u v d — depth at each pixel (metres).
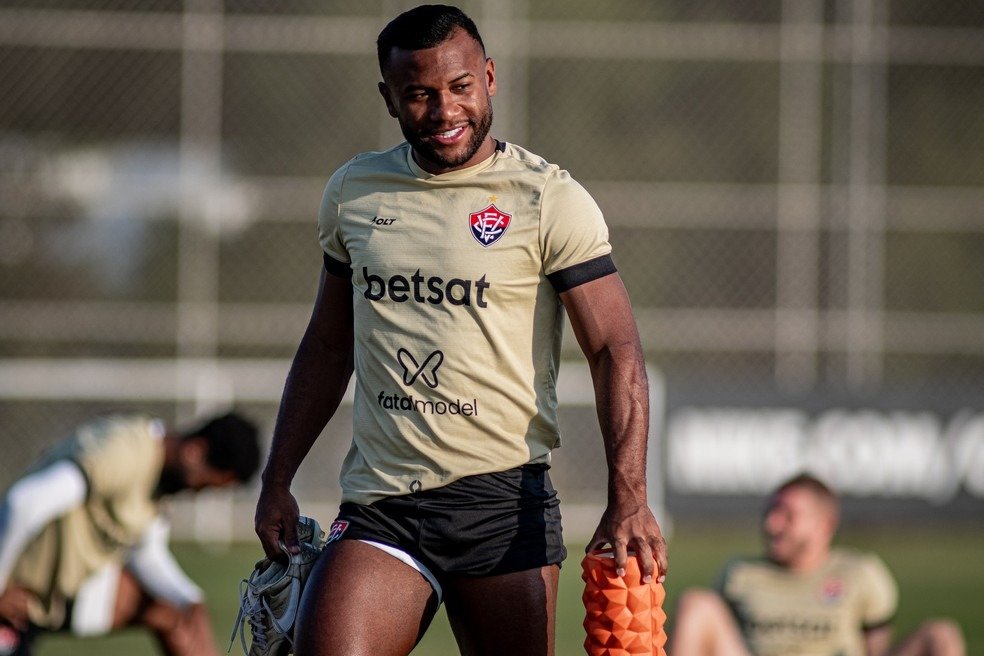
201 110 50.50
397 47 12.45
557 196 12.65
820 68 51.88
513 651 12.81
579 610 30.69
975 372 56.50
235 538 42.03
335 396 13.98
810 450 41.97
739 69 58.75
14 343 53.06
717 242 55.94
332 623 12.37
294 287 53.59
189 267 50.69
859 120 47.75
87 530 18.69
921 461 42.00
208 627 20.23
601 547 12.34
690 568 36.62
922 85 61.03
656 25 57.94
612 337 12.62
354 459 13.35
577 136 58.84
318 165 56.16
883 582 21.59
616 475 12.23
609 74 58.78
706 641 21.25
